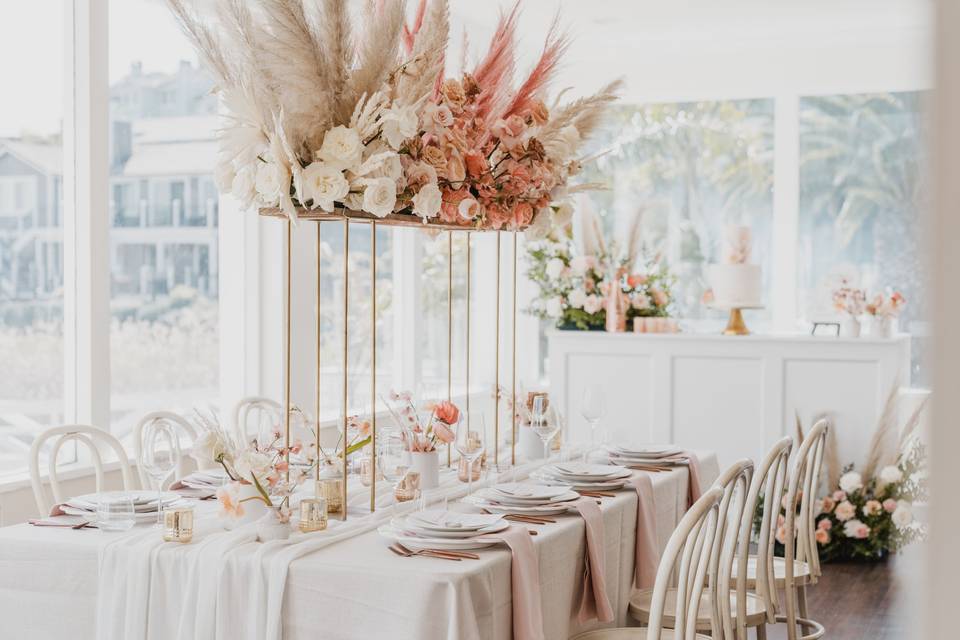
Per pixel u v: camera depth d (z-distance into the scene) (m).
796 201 6.82
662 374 5.93
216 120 4.99
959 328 0.22
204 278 4.93
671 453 3.68
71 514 2.75
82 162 4.12
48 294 4.04
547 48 3.24
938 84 0.22
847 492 5.54
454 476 3.35
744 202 6.99
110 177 4.43
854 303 5.69
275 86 2.49
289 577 2.28
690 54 7.01
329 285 5.61
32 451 3.12
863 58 6.63
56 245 4.07
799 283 6.86
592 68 7.27
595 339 6.07
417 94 2.68
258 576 2.29
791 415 5.69
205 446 2.56
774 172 6.88
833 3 6.08
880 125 6.65
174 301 4.77
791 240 6.83
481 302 7.28
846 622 4.55
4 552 2.53
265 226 5.08
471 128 3.03
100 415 4.15
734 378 5.79
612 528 2.95
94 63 4.12
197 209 4.89
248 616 2.31
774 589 3.28
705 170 7.07
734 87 6.93
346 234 2.67
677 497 3.54
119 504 2.54
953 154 0.22
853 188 6.71
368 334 5.99
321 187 2.51
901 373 5.59
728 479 2.51
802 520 3.69
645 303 6.21
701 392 5.86
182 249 4.81
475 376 7.30
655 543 3.19
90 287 4.11
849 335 5.70
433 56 2.69
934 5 0.22
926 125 0.22
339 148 2.52
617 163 7.27
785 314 6.87
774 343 5.69
